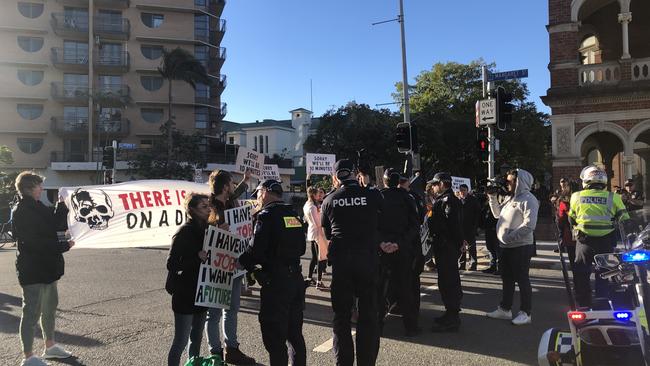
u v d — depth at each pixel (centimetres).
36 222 514
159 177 3875
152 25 4741
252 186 1113
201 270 456
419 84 4228
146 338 621
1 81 4347
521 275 688
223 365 457
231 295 491
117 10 4638
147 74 4725
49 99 4459
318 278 945
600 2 1847
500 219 707
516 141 3831
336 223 498
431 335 643
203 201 463
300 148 7906
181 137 4194
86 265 1248
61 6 4506
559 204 948
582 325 388
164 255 1464
